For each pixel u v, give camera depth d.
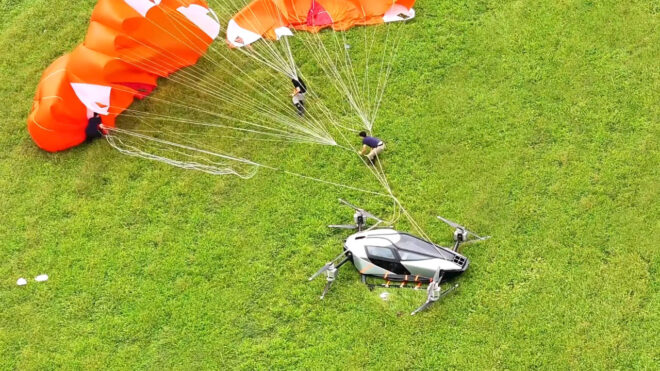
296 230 50.75
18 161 56.16
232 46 60.09
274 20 60.03
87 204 53.56
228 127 56.59
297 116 56.31
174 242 51.09
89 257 50.91
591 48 57.97
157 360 46.16
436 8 61.81
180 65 58.62
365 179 52.84
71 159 55.91
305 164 54.06
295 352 45.72
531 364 43.94
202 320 47.38
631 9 59.81
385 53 59.66
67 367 46.28
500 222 49.62
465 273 47.56
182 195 53.31
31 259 51.06
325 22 61.34
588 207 49.62
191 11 55.19
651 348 43.88
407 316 46.16
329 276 46.84
